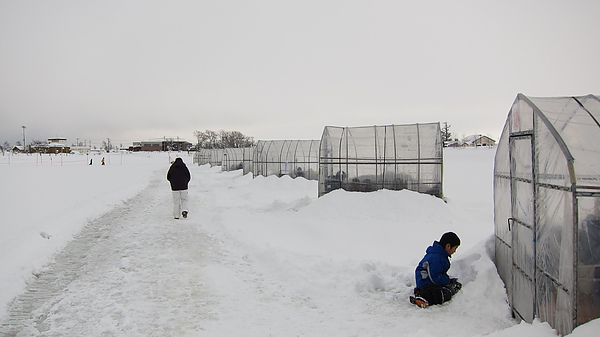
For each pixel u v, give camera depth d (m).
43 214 12.03
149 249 8.61
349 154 14.89
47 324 4.87
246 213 12.59
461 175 25.97
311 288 6.01
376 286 5.97
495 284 5.46
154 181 28.38
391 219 11.11
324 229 9.96
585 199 3.51
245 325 4.81
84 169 39.81
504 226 5.46
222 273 6.92
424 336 4.11
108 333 4.62
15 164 49.91
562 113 4.30
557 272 3.79
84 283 6.37
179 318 5.02
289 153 24.05
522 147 4.75
